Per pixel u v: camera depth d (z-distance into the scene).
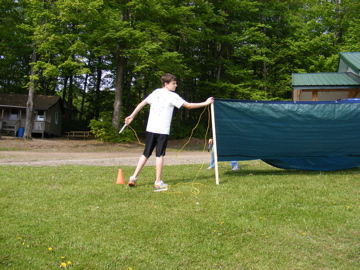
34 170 8.75
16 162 12.23
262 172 8.38
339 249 3.70
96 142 25.48
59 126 36.22
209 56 38.38
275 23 37.03
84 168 9.39
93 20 23.42
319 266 3.36
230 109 7.43
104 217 4.54
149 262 3.36
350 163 8.31
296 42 32.31
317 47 31.80
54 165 10.63
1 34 26.34
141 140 27.91
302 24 35.09
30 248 3.58
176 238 3.90
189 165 10.48
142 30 26.03
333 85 17.23
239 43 35.41
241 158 7.93
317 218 4.55
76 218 4.50
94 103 42.25
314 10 32.66
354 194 5.73
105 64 38.72
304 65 34.78
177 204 5.17
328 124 7.61
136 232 4.05
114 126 26.23
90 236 3.94
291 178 7.18
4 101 31.56
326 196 5.59
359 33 30.94
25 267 3.17
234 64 36.75
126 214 4.66
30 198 5.51
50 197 5.57
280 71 35.31
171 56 25.22
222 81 35.25
